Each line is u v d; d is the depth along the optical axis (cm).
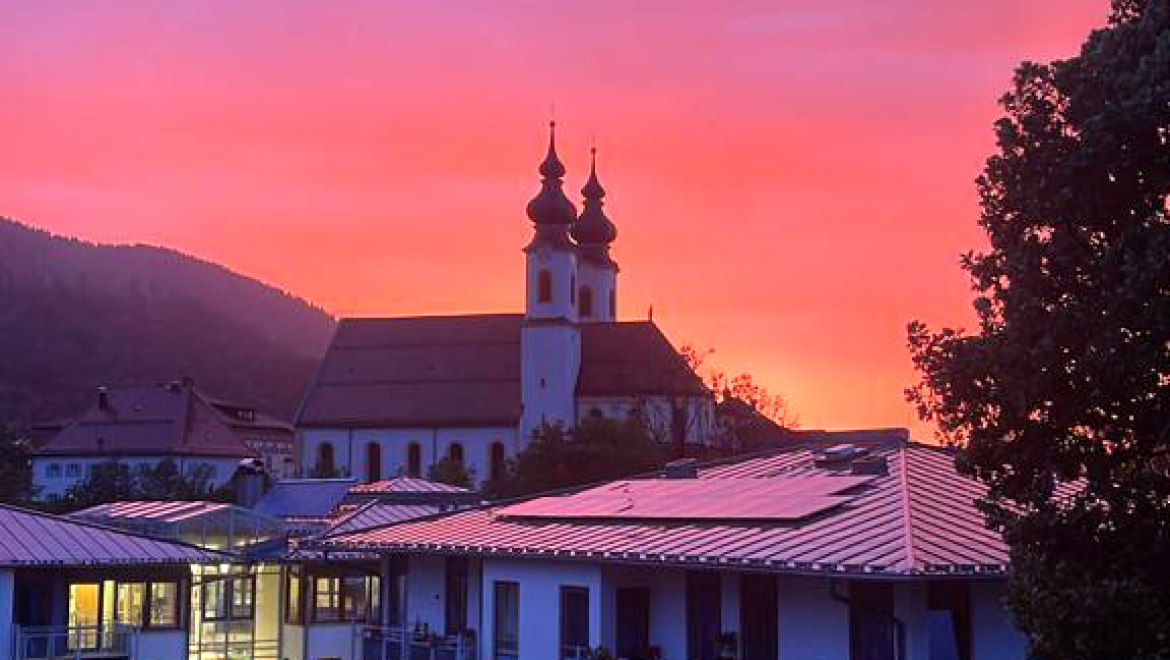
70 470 13525
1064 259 1516
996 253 1585
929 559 1980
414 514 4362
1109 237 1517
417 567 3278
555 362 12112
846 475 2880
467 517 3375
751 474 3256
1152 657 1434
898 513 2319
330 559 4047
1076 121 1540
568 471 9362
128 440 13550
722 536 2400
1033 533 1528
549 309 12194
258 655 4188
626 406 11900
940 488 2584
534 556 2619
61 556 3422
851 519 2338
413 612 3275
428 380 12800
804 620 2267
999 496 1620
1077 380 1480
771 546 2233
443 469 10581
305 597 4106
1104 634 1427
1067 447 1541
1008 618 2000
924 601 2088
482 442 12325
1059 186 1518
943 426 1605
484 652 2881
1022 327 1516
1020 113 1586
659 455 9650
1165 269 1398
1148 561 1483
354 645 3756
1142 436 1491
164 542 3719
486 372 12694
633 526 2695
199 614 4075
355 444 12738
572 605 2625
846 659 2183
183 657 3719
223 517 4269
